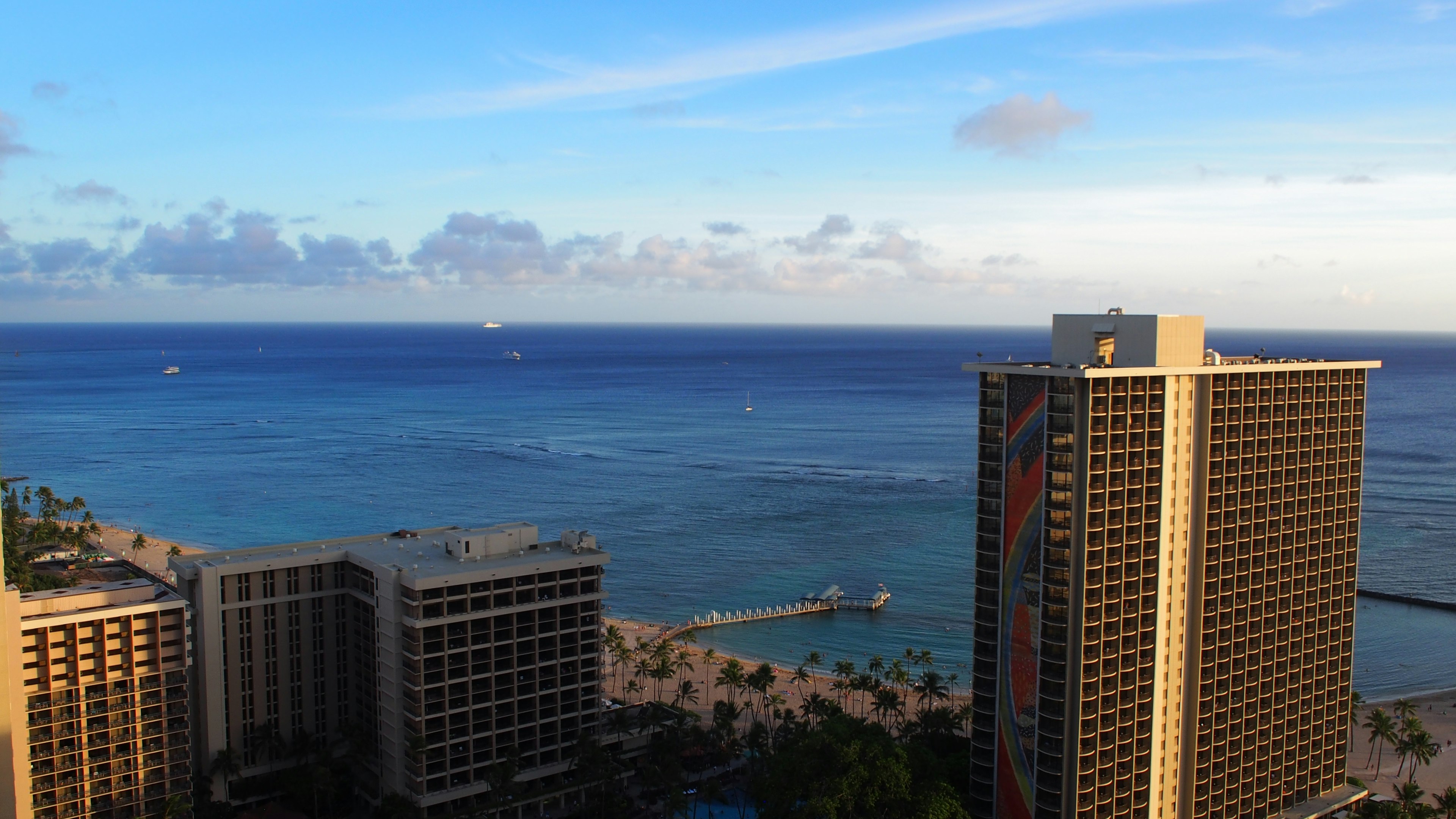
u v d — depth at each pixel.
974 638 133.88
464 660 143.25
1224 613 136.00
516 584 147.62
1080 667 123.06
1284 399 138.12
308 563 150.88
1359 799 153.00
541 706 151.00
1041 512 124.31
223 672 144.25
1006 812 131.50
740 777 165.38
